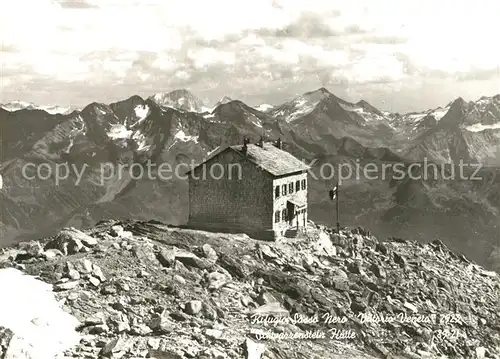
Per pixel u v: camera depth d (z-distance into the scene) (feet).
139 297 177.27
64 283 172.65
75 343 140.67
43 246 219.00
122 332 151.94
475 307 293.64
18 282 168.45
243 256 255.09
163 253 216.74
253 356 149.79
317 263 277.85
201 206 309.63
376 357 197.67
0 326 133.59
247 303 201.57
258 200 298.97
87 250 209.87
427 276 310.45
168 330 157.07
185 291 193.47
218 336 160.66
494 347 250.57
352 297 242.99
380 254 335.47
